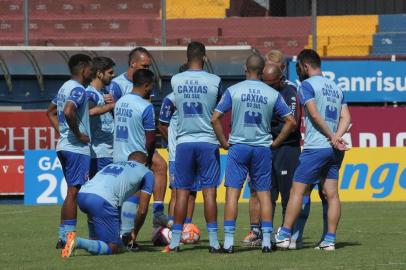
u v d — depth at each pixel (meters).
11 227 36.84
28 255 26.97
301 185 27.02
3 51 60.75
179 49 60.59
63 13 78.44
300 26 75.81
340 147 26.52
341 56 65.00
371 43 73.31
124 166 26.56
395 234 32.69
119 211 27.02
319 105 26.77
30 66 60.66
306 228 35.50
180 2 79.31
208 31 75.69
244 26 75.81
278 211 44.34
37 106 60.84
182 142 26.77
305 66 27.38
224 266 23.67
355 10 81.50
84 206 26.27
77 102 27.95
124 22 76.44
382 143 57.91
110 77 29.72
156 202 29.97
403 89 59.66
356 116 57.91
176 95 26.84
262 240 27.19
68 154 28.48
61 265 24.30
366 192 49.84
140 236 33.00
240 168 26.58
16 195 52.16
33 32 76.50
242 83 26.56
